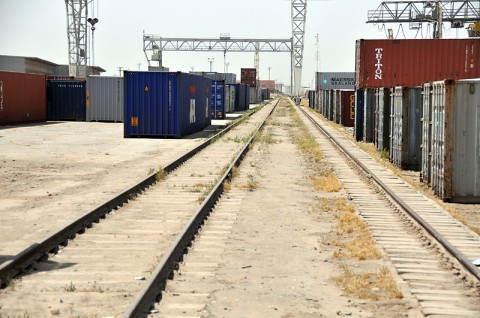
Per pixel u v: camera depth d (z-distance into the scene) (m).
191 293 7.70
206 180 18.58
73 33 75.00
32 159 23.81
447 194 15.38
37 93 47.88
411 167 22.44
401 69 33.03
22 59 84.88
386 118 27.05
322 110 71.25
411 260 9.47
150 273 8.54
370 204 14.75
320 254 9.99
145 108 34.28
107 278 8.33
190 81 37.66
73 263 9.10
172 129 34.31
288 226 12.25
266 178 19.66
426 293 7.80
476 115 15.15
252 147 30.73
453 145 15.23
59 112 50.75
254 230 11.78
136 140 33.50
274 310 7.13
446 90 15.13
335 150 29.98
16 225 11.85
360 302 7.51
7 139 32.84
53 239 10.02
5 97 42.28
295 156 26.88
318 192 17.06
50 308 7.02
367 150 29.39
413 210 13.38
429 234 11.00
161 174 18.72
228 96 73.00
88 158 24.50
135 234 11.15
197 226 11.79
